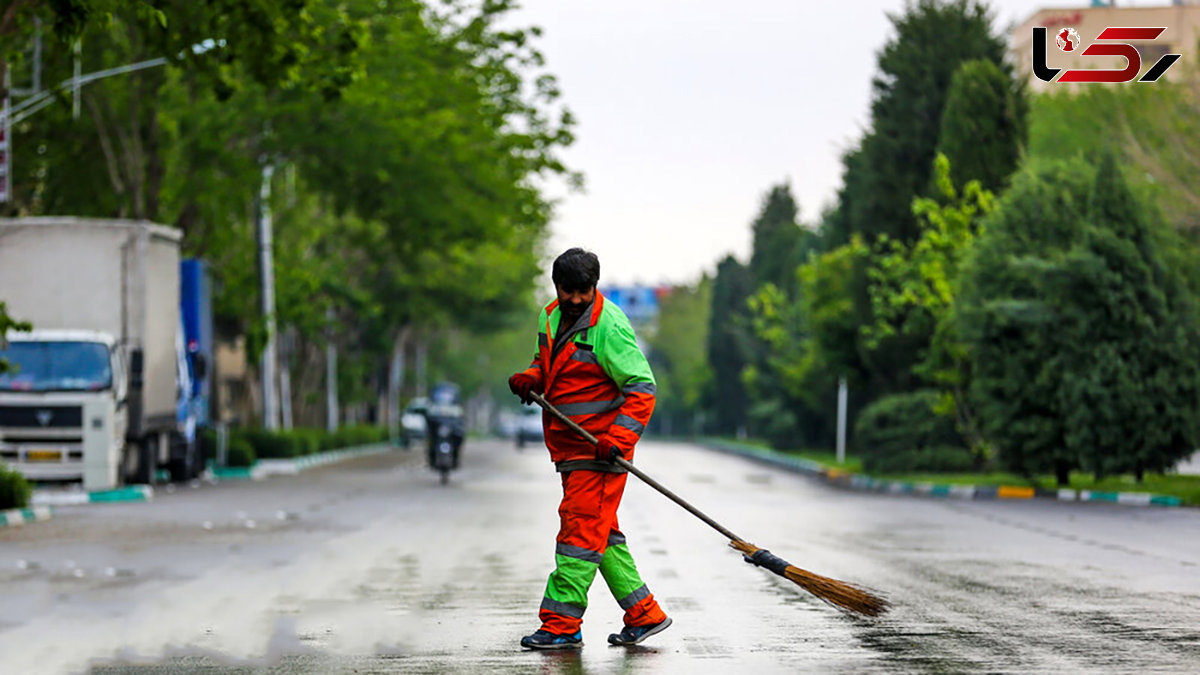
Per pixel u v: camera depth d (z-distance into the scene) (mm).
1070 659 12742
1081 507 38406
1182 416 42250
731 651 13211
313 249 82688
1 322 29781
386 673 12219
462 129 55250
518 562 22859
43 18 29844
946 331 51594
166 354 44438
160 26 31938
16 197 53688
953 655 12961
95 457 40062
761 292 84812
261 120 51969
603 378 13336
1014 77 59562
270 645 14102
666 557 23438
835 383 77625
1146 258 42688
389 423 123812
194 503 38844
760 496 44125
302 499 40844
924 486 48094
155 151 49656
